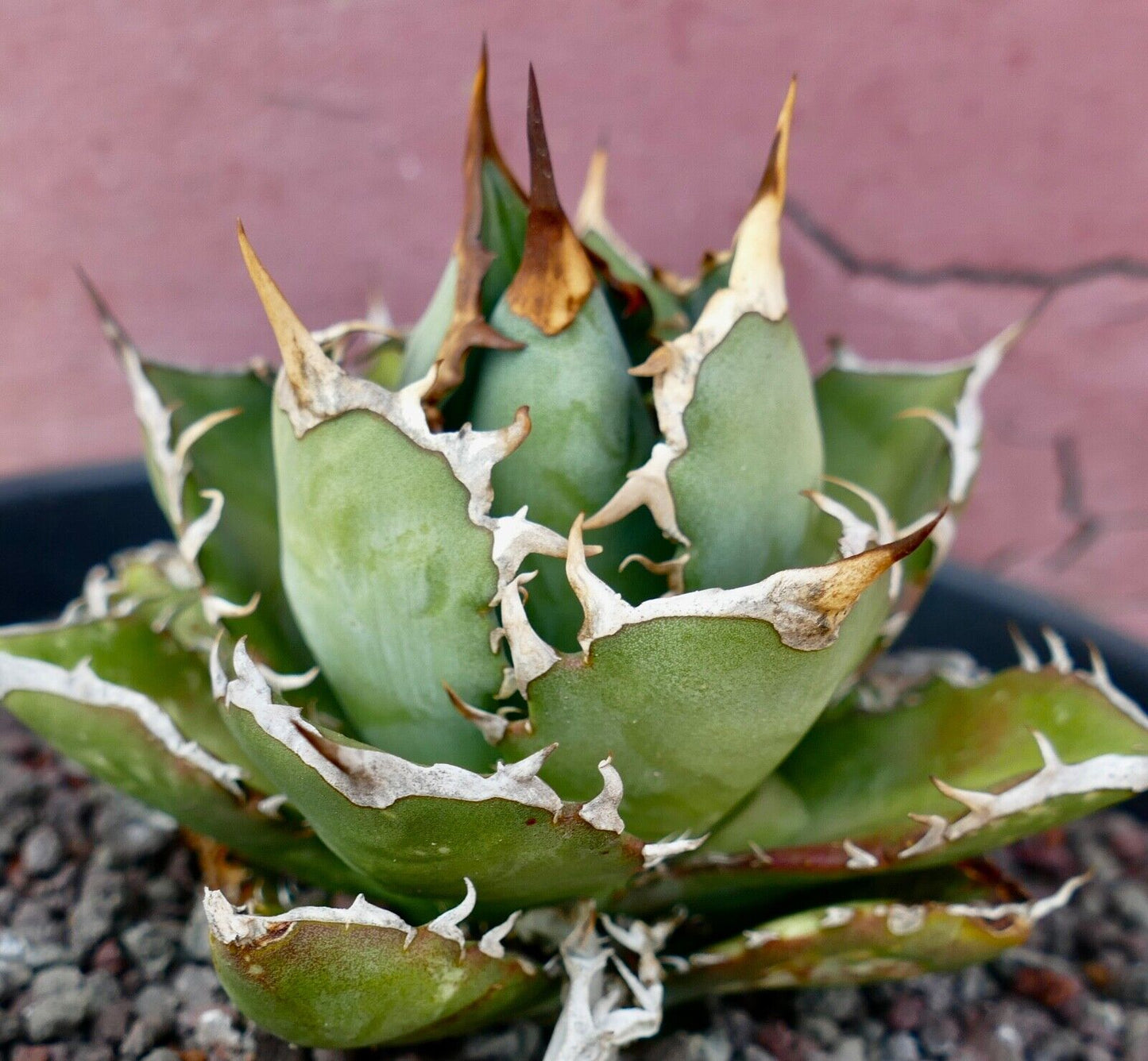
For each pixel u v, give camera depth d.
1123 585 0.55
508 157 0.47
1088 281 0.49
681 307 0.32
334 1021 0.27
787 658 0.26
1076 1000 0.34
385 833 0.26
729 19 0.46
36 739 0.40
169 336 0.50
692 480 0.28
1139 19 0.45
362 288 0.49
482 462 0.27
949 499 0.32
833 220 0.48
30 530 0.43
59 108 0.46
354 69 0.46
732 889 0.30
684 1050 0.31
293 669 0.31
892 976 0.30
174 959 0.33
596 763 0.27
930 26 0.46
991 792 0.29
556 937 0.29
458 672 0.28
